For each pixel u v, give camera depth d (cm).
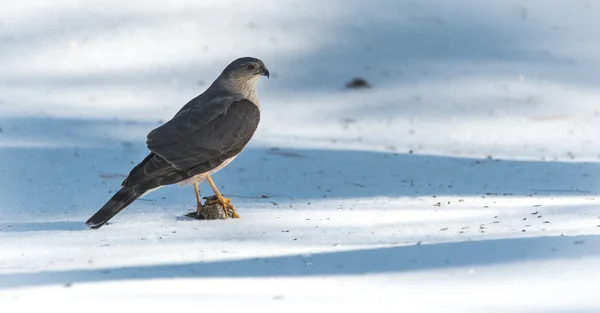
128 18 2283
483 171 1396
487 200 1182
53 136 1609
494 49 2138
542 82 1980
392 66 2081
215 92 1177
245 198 1235
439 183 1320
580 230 956
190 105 1157
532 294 722
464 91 1958
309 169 1419
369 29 2230
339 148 1585
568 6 2314
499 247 852
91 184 1307
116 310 690
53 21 2264
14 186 1286
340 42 2186
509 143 1666
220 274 798
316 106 1920
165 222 1075
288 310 691
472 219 1059
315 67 2089
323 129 1780
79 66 2109
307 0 2350
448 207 1144
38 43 2189
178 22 2264
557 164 1439
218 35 2220
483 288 738
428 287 745
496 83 1986
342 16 2280
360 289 743
